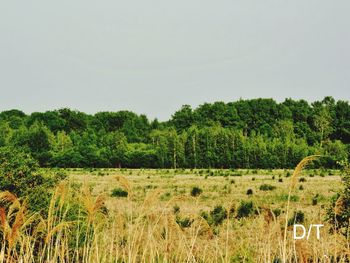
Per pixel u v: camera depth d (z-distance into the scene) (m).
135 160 86.00
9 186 9.07
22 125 112.69
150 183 46.50
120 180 5.05
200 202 28.23
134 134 122.19
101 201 5.07
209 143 91.00
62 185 4.90
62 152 85.19
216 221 16.66
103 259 5.18
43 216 7.79
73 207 5.84
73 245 5.53
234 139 91.25
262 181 49.41
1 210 4.37
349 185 9.31
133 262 4.89
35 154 82.75
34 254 5.39
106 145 97.06
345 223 7.75
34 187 9.11
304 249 4.94
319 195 28.66
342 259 5.04
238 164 89.19
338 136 123.88
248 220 16.45
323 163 65.31
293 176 4.52
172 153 88.69
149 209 5.10
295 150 86.44
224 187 39.66
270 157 87.62
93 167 82.88
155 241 4.98
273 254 5.05
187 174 68.00
